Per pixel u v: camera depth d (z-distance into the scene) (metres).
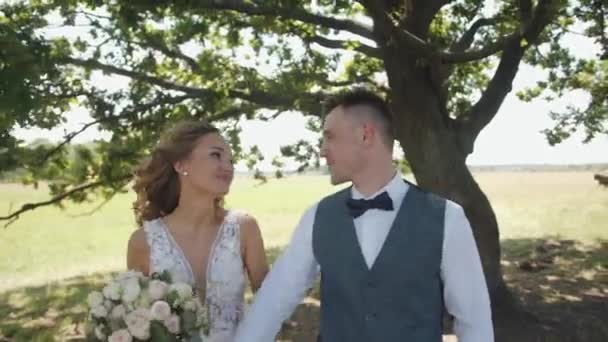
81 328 8.06
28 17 7.11
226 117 8.18
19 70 4.87
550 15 6.58
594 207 23.14
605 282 9.55
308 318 7.86
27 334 7.87
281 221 22.97
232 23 7.82
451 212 2.41
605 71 9.80
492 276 7.47
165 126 7.73
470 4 9.08
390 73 7.32
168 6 5.96
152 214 3.02
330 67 8.00
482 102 7.80
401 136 7.45
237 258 2.97
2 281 11.95
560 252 12.68
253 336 2.62
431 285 2.37
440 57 6.49
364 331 2.38
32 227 23.45
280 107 7.81
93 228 22.89
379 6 5.99
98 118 7.61
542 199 28.55
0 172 7.71
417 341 2.33
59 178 8.34
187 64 8.55
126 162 8.10
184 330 2.46
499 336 6.82
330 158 2.55
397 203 2.48
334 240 2.50
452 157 7.35
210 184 2.86
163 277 2.61
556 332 6.97
